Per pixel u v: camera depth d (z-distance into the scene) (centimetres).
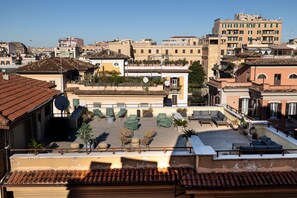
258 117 3609
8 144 1118
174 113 2005
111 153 1149
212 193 1033
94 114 2106
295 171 1099
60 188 1063
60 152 1152
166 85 3522
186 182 1031
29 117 1354
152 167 1131
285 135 1438
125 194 1096
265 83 3800
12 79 1680
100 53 4978
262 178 1052
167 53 10412
